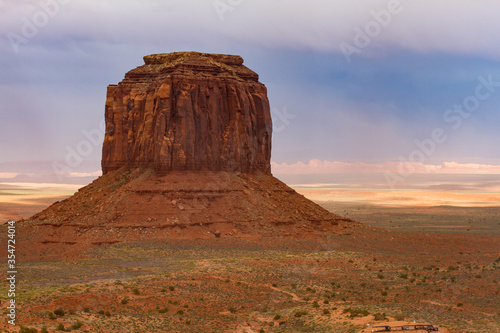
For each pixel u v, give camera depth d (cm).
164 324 9419
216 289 11456
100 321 9169
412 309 9938
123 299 10331
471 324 9019
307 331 9119
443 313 9712
